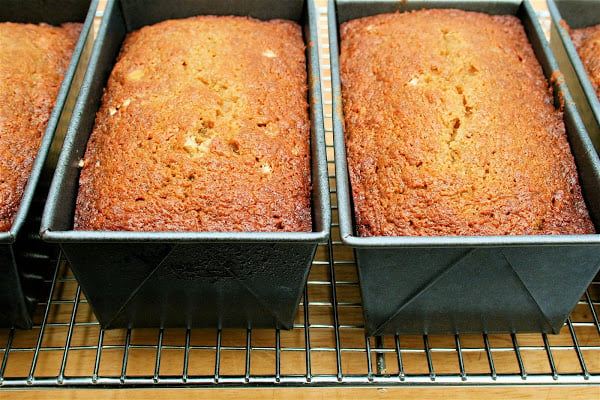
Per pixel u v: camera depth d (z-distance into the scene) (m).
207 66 0.36
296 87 0.37
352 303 0.35
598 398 0.33
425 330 0.33
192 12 0.40
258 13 0.40
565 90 0.35
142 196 0.32
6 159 0.33
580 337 0.35
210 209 0.31
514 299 0.31
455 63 0.36
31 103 0.36
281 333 0.34
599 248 0.28
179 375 0.32
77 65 0.35
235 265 0.29
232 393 0.33
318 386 0.31
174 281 0.30
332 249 0.37
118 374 0.33
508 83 0.36
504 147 0.33
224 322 0.33
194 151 0.33
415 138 0.33
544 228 0.32
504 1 0.40
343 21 0.40
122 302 0.31
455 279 0.30
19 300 0.31
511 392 0.33
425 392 0.33
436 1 0.40
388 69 0.37
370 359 0.32
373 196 0.32
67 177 0.30
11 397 0.32
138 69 0.36
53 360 0.33
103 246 0.28
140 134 0.33
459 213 0.32
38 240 0.32
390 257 0.28
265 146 0.33
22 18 0.40
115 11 0.38
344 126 0.35
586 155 0.32
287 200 0.32
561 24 0.38
